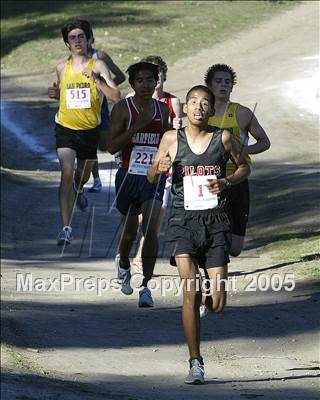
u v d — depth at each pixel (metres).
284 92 62.44
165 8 100.81
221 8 97.00
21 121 67.75
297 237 31.91
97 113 30.70
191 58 79.44
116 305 25.80
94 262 31.77
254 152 24.09
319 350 21.06
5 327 22.94
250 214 36.88
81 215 38.34
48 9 105.50
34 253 33.59
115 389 17.84
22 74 83.81
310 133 53.31
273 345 21.59
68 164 30.52
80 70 30.34
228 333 22.55
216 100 24.12
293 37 77.50
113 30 91.62
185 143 18.30
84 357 20.91
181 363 20.50
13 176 48.25
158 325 23.64
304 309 23.83
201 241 18.19
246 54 77.00
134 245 33.09
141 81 23.22
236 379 18.83
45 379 18.44
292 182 41.34
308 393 17.44
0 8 107.94
